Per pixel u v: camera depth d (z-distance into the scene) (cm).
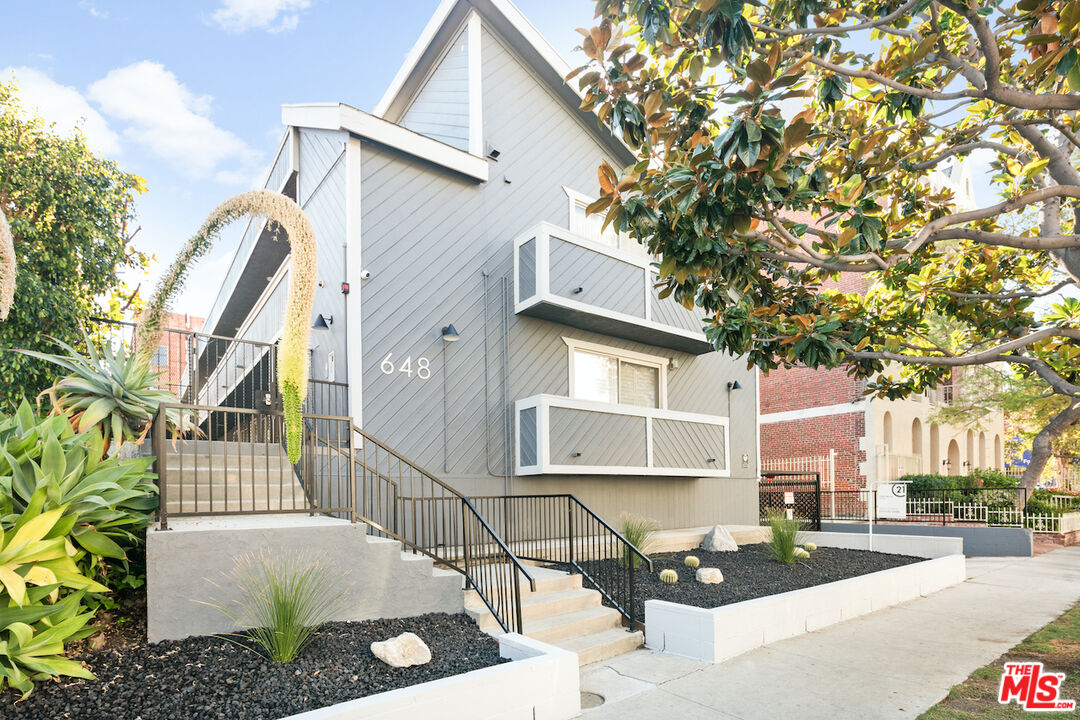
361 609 549
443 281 947
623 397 1205
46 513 370
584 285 1023
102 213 859
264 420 834
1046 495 1702
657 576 832
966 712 442
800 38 543
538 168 1128
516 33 1099
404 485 858
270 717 365
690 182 422
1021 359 656
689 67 512
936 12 499
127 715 355
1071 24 362
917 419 2100
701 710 456
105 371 601
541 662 430
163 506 495
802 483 1548
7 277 311
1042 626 698
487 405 971
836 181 638
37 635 371
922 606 831
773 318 667
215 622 477
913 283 732
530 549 854
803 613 689
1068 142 632
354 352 825
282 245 1088
